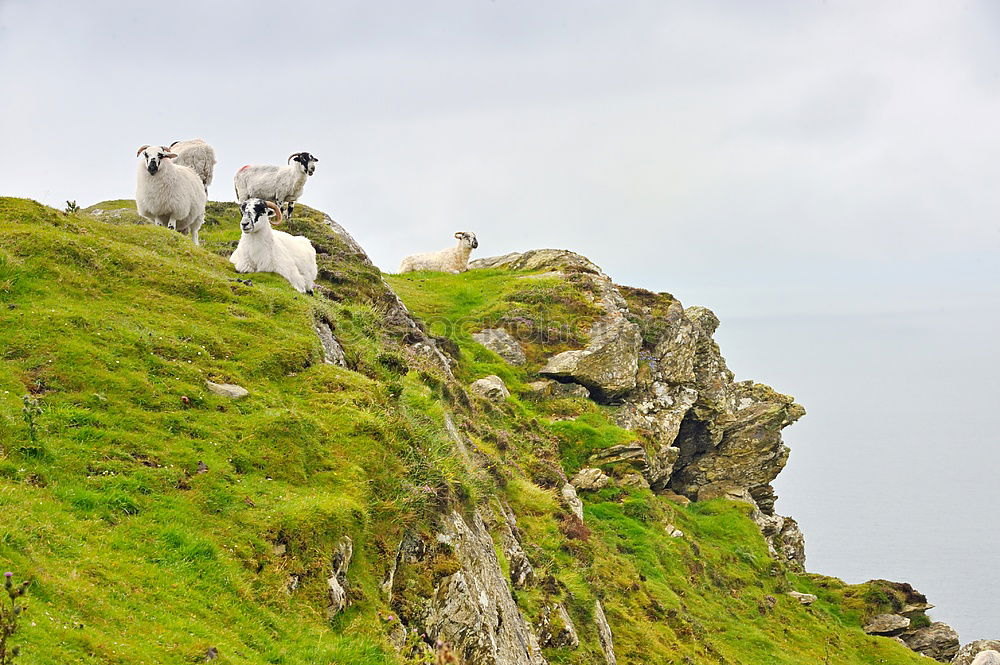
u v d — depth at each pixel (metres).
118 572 9.90
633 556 24.67
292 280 19.86
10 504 10.04
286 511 11.76
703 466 36.94
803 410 39.19
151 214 20.36
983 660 27.22
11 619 7.68
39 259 15.45
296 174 26.06
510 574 15.95
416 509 13.29
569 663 15.58
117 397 12.80
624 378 33.41
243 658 9.70
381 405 15.30
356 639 10.97
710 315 40.81
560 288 36.78
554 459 25.97
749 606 27.56
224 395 13.78
